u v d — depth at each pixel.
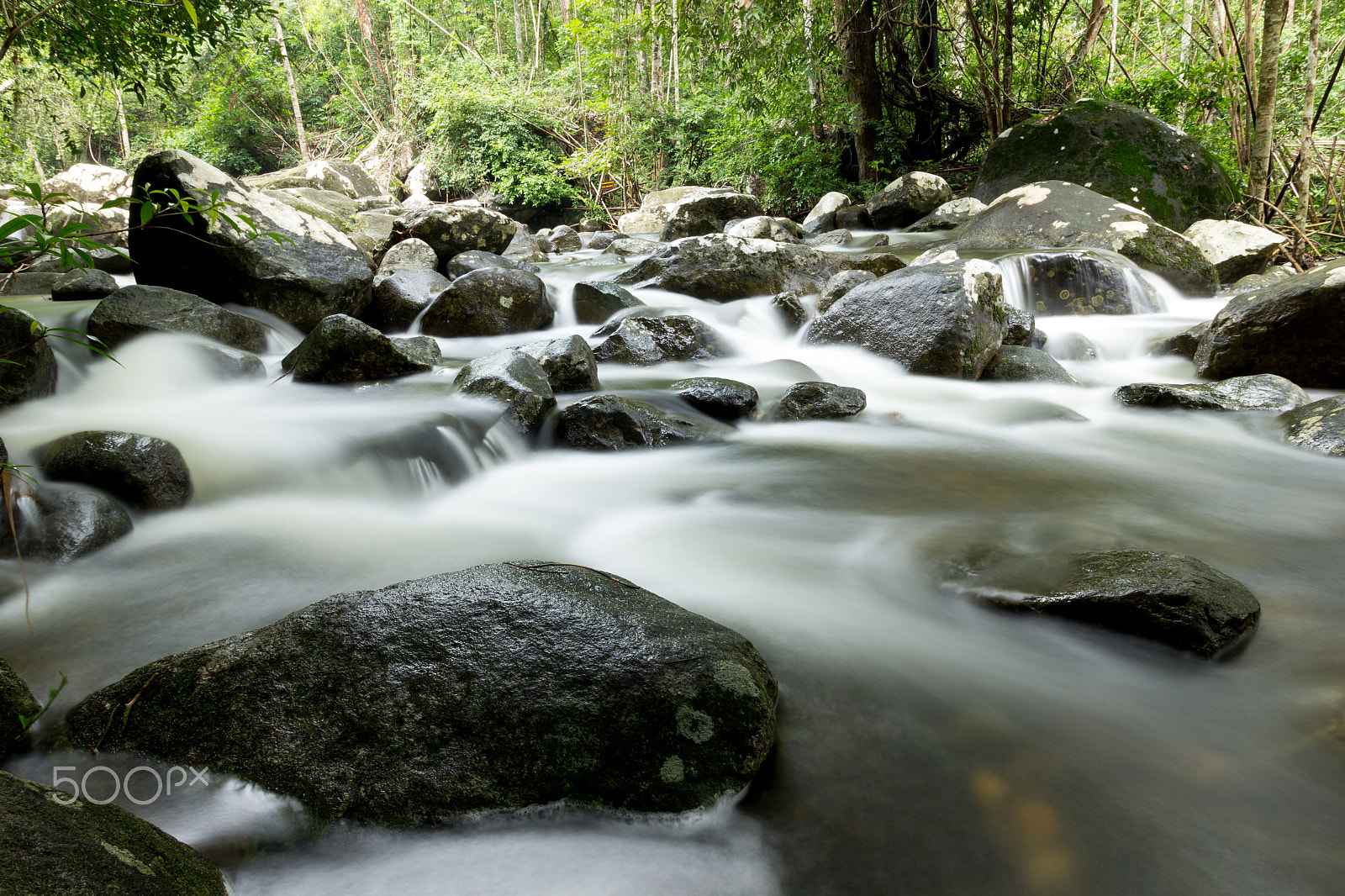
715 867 1.51
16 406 3.90
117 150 30.06
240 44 9.16
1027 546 2.89
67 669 2.07
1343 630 2.33
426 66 26.36
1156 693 2.08
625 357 5.84
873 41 15.52
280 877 1.45
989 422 4.70
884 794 1.69
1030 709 1.99
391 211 16.41
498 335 6.59
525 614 1.84
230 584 2.55
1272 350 5.12
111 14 7.25
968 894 1.46
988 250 9.04
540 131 23.58
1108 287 7.48
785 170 16.17
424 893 1.43
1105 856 1.55
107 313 4.89
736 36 14.31
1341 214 9.99
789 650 2.22
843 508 3.39
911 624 2.41
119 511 2.89
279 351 5.73
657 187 20.80
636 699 1.67
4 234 2.38
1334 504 3.39
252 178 23.05
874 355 5.84
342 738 1.64
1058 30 17.34
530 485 3.70
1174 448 4.20
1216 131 12.50
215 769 1.62
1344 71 13.84
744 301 7.53
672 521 3.24
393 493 3.48
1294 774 1.78
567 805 1.58
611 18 19.31
